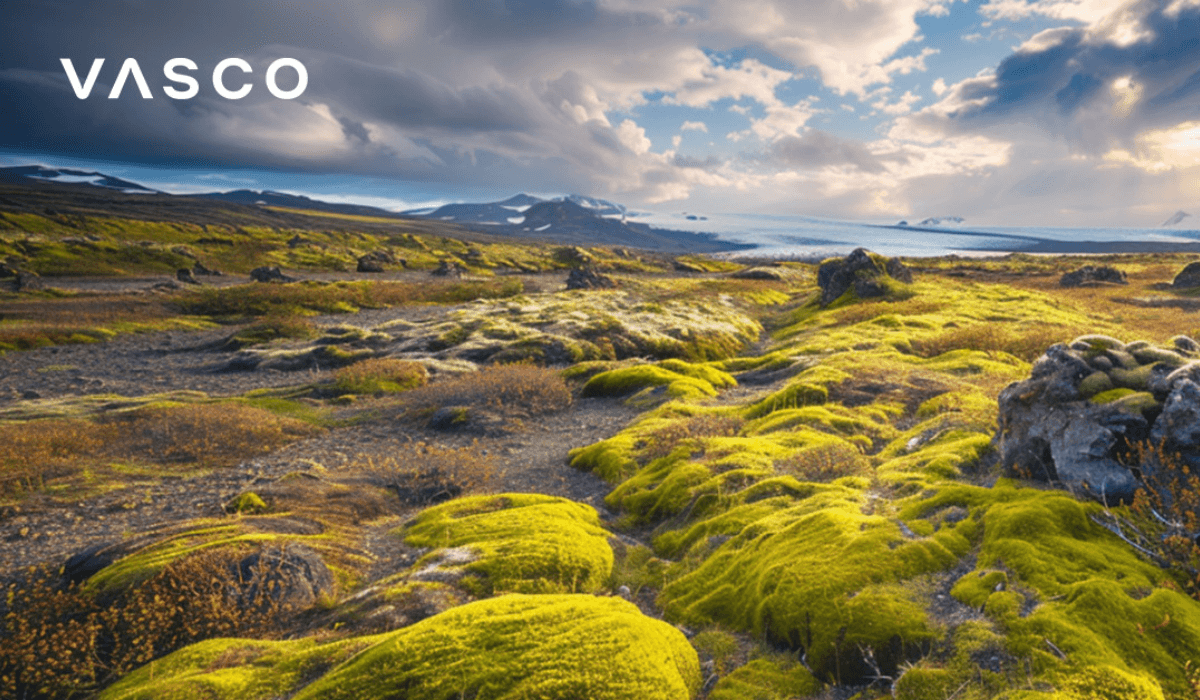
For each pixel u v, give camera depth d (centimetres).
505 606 564
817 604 580
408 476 1408
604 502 1233
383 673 473
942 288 4984
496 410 2080
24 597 788
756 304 5916
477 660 473
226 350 3609
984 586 546
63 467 1423
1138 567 550
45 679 635
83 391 2572
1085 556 561
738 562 757
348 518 1130
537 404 2189
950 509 727
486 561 808
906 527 694
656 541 988
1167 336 2684
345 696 454
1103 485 672
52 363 3178
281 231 15838
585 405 2283
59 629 681
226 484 1387
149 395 2320
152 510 1211
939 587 573
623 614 542
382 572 860
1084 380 784
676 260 15788
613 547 945
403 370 2677
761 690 528
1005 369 1861
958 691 450
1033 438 793
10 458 1423
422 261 12331
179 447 1639
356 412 2166
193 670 573
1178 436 657
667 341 3509
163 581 736
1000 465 889
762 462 1159
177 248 10381
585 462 1518
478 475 1441
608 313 4178
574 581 796
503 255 15888
